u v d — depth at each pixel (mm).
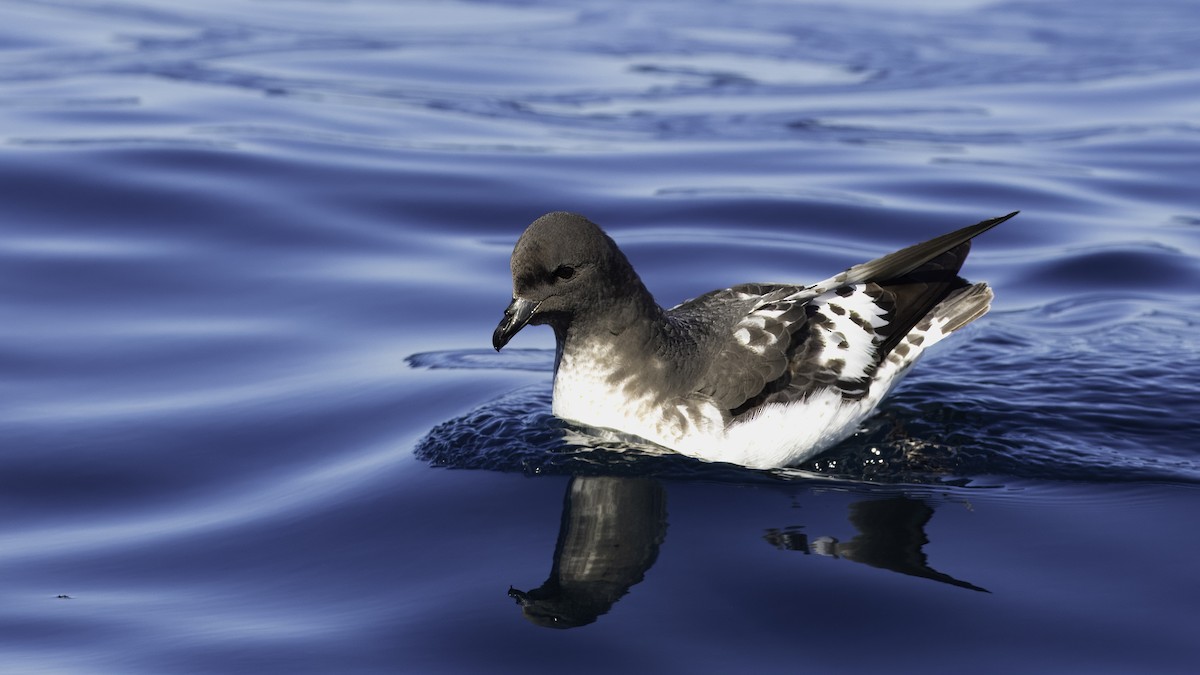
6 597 9102
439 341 14141
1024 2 31578
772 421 10891
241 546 9805
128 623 8695
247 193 17953
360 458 11367
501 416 11797
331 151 19859
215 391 12766
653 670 7957
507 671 7977
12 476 11016
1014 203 18312
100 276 15422
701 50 27297
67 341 13766
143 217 17078
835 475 10883
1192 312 14727
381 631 8469
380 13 30141
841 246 16797
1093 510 10016
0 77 23641
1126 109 22781
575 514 10062
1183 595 8641
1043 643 8117
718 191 18672
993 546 9422
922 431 11633
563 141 21078
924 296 11688
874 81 25125
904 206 18109
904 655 8031
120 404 12398
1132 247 16609
